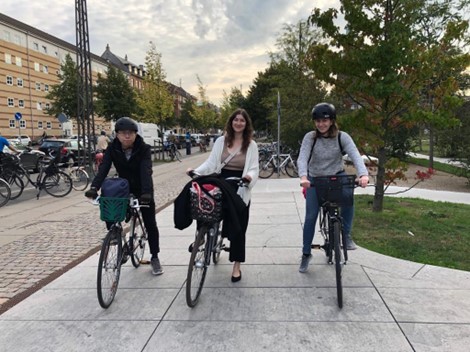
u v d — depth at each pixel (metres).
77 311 3.49
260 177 13.70
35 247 5.64
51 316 3.40
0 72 51.22
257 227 6.34
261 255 4.91
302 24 17.09
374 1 6.56
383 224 6.26
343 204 3.68
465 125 11.55
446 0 8.33
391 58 6.07
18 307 3.60
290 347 2.85
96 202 3.67
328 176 3.62
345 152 4.07
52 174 10.64
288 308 3.45
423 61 6.28
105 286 3.51
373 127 6.80
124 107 38.66
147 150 4.04
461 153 11.85
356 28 6.57
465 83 13.59
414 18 6.66
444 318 3.22
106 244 3.50
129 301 3.67
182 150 40.28
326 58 6.73
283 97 17.06
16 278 4.39
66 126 60.41
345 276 4.13
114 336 3.05
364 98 6.99
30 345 2.95
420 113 6.34
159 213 7.94
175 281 4.14
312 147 4.06
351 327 3.10
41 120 59.00
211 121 63.34
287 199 8.87
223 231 3.85
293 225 6.44
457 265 4.42
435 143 14.42
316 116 3.89
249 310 3.43
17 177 10.41
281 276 4.20
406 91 6.12
